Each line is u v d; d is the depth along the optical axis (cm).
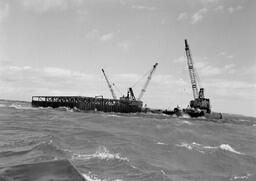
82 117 9538
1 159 2383
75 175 1531
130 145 3691
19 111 11169
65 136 4303
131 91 16700
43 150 2867
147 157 3080
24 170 1598
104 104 15625
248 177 2617
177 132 5803
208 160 3206
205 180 2419
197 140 4909
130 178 2130
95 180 1956
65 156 2661
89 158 2666
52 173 1524
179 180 2294
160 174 2322
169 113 15588
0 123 6006
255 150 4453
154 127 6662
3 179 1466
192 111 14950
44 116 9138
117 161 2616
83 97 15912
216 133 6856
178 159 3155
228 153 3700
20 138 3859
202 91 15638
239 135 7119
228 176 2612
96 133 4994
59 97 16488
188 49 15700
